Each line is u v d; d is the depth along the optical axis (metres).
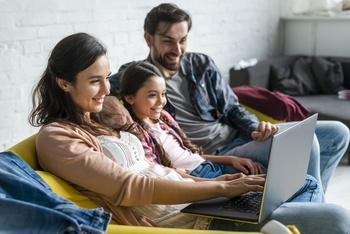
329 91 4.39
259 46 4.82
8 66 3.06
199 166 2.12
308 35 4.90
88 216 1.32
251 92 3.12
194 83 2.47
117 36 3.60
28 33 3.12
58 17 3.24
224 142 2.51
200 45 4.23
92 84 1.66
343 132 2.45
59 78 1.65
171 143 2.12
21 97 3.15
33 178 1.47
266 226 1.26
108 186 1.55
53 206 1.35
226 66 4.51
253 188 1.66
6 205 1.29
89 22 3.42
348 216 1.60
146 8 3.75
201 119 2.48
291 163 1.67
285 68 4.52
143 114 2.06
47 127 1.61
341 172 3.56
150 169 1.77
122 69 2.39
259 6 4.72
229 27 4.46
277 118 3.01
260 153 2.27
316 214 1.60
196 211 1.60
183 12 2.35
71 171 1.54
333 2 4.68
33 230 1.28
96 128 1.75
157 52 2.37
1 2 2.97
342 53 4.71
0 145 3.10
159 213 1.67
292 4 4.92
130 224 1.59
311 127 1.81
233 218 1.54
